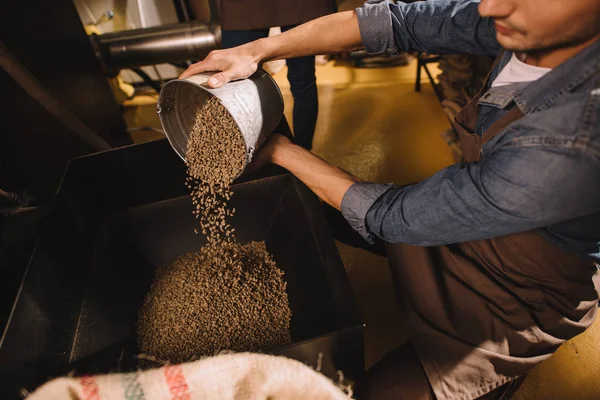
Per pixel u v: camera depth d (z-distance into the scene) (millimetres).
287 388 770
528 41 669
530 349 938
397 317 1506
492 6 642
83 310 1161
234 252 1451
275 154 1024
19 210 1412
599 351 1365
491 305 951
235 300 1305
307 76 1693
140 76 2395
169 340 1253
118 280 1321
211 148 1058
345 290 953
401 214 847
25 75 1311
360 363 989
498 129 791
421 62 2303
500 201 712
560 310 928
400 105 2381
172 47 2102
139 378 749
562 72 682
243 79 976
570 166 644
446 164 2055
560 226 792
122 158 1327
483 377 927
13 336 909
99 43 2049
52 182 1689
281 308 1293
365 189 905
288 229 1361
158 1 2311
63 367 1045
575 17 604
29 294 985
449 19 997
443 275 1004
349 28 1050
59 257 1127
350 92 2482
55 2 1676
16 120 1476
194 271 1419
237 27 1602
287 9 1546
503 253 899
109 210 1413
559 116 654
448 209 778
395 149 2143
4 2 1421
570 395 1284
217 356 779
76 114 1811
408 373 979
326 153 2145
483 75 1844
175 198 1459
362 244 1342
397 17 1043
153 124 2418
